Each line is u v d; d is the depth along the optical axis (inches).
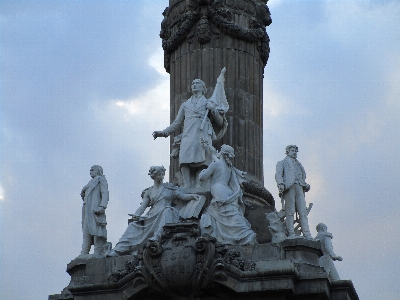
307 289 1321.4
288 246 1339.8
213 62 1535.4
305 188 1401.3
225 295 1331.2
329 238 1416.1
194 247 1327.5
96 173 1441.9
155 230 1382.9
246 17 1558.8
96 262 1374.3
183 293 1336.1
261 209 1434.5
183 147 1439.5
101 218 1419.8
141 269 1337.4
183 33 1549.0
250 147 1515.7
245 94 1531.7
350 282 1346.0
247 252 1342.3
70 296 1390.3
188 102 1467.8
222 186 1389.0
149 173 1416.1
